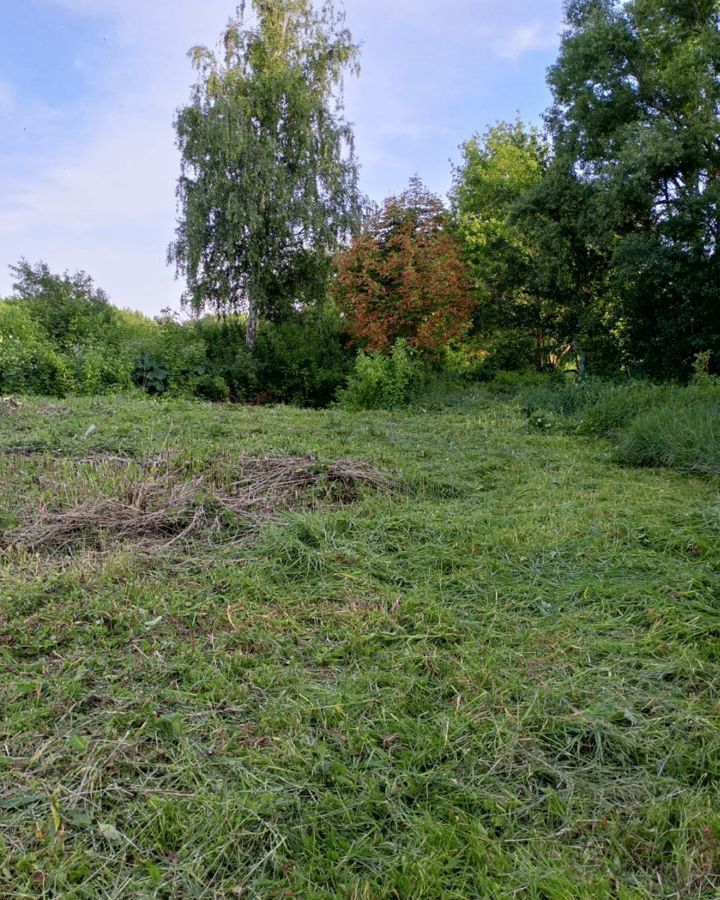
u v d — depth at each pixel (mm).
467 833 1848
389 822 1917
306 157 16266
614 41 12547
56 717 2312
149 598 3219
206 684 2535
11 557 3660
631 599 3322
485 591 3443
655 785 2045
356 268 13750
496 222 16781
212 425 7477
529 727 2307
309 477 5211
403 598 3311
